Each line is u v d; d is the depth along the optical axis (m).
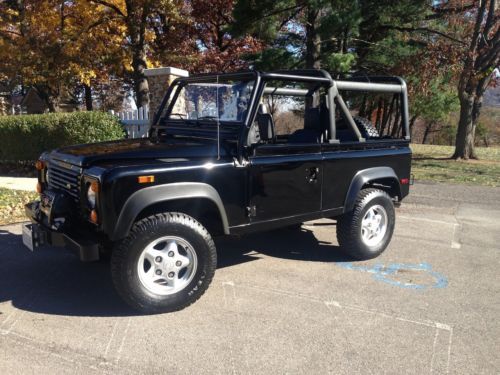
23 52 19.45
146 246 3.60
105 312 3.78
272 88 5.23
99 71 22.58
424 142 44.72
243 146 4.05
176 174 3.71
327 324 3.64
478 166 14.77
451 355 3.23
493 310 3.98
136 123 11.46
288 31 17.53
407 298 4.18
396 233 6.43
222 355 3.16
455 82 17.91
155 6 18.55
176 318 3.69
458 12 17.28
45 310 3.80
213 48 21.83
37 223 4.06
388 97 17.17
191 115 4.84
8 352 3.15
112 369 2.97
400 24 17.95
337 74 5.38
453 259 5.34
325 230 6.41
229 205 4.03
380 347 3.31
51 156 4.38
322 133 4.82
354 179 4.93
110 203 3.44
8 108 34.31
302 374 2.96
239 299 4.07
